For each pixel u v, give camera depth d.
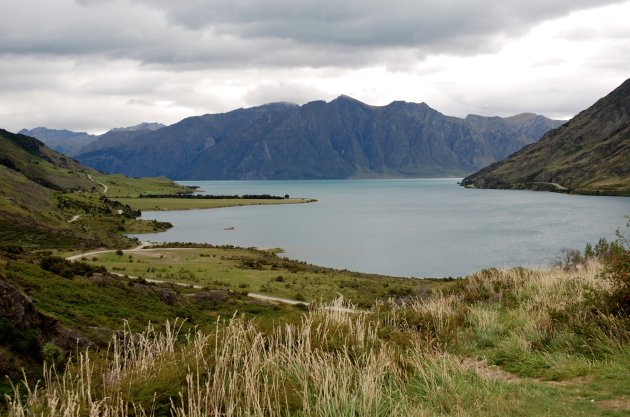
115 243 112.00
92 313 27.81
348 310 12.78
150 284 48.59
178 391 7.18
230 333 8.99
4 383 11.05
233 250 102.75
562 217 156.38
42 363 13.36
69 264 41.06
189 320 35.53
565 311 11.57
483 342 11.20
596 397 7.21
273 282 64.75
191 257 88.25
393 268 87.00
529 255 90.62
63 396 6.73
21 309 14.48
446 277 73.75
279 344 9.20
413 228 145.25
